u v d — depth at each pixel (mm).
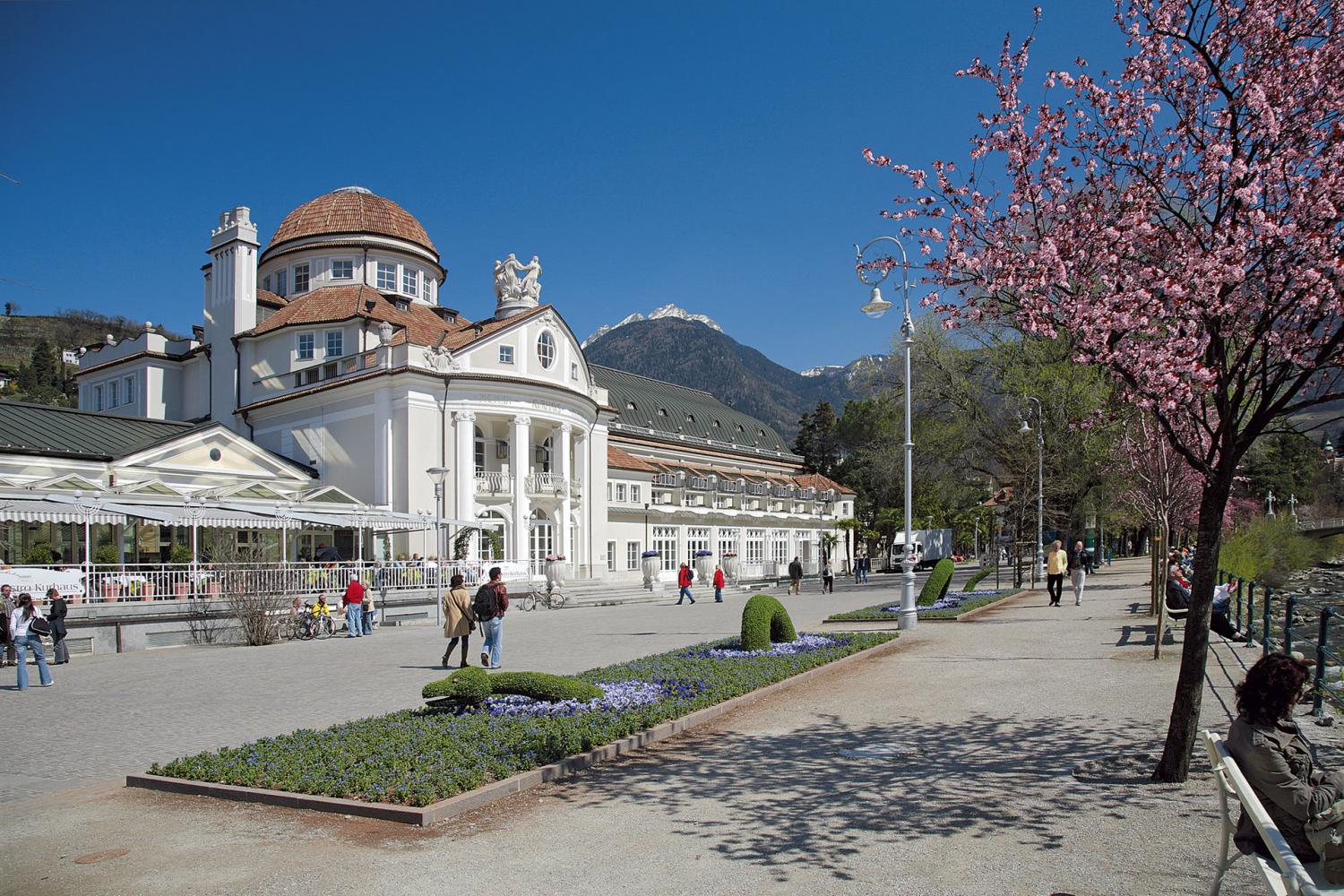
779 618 18969
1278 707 5387
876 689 14016
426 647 24047
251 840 7422
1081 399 40000
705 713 12047
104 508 26828
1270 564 33000
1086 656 16469
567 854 6938
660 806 8133
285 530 34469
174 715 13992
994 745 10031
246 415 50594
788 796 8352
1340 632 14430
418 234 58094
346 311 48312
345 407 45688
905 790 8375
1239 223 8594
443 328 52375
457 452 44594
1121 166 10000
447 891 6246
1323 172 8328
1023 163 10195
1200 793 7906
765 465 93312
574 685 12125
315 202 57062
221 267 52188
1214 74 9109
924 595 28938
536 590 40125
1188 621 8352
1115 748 9609
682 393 91188
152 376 53500
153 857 7082
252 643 25594
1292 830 5207
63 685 17875
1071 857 6508
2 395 118812
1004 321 30312
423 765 9062
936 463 49125
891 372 50375
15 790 9602
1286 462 66625
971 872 6285
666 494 66688
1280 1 8797
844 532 90500
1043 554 51875
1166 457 20344
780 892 6059
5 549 33312
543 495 47312
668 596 48344
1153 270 8812
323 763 9250
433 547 43406
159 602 25922
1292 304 8328
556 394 48000
